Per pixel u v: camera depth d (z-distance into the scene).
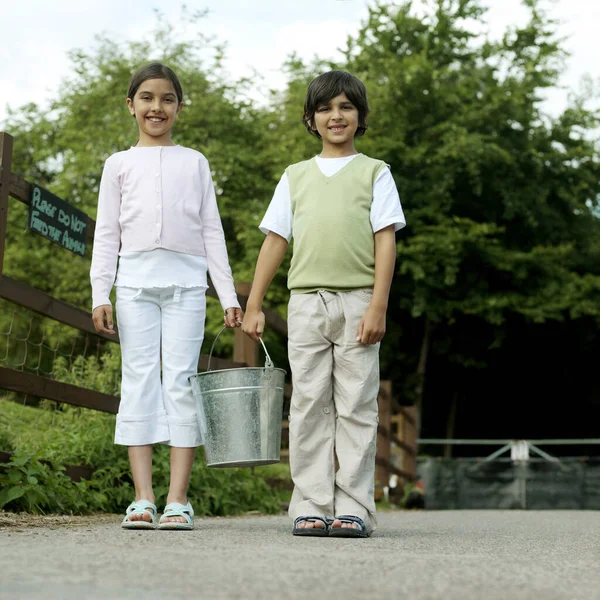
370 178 4.38
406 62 21.58
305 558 2.88
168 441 4.27
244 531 4.22
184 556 2.80
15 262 23.61
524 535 4.66
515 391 25.42
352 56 23.11
